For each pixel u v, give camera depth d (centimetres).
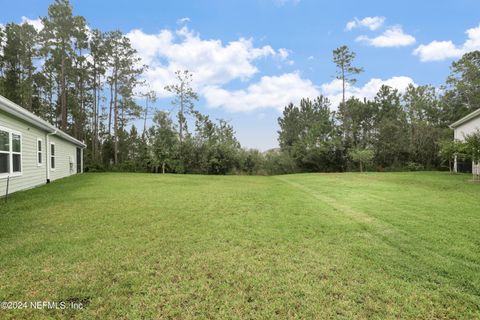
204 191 828
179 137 2434
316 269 272
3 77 2159
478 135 1129
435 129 2173
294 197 717
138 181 1130
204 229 407
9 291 227
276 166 2338
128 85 2517
